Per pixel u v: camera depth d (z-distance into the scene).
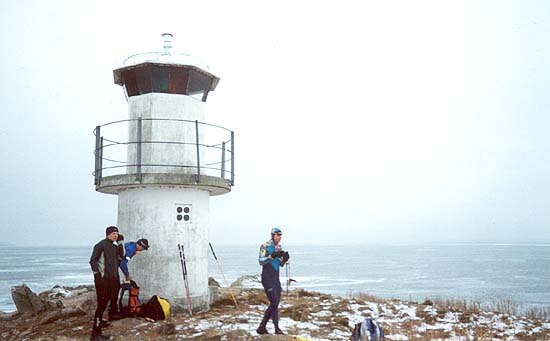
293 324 9.40
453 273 66.50
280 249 8.44
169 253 10.34
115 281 8.41
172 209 10.48
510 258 122.38
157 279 10.21
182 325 8.91
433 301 15.50
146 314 9.35
